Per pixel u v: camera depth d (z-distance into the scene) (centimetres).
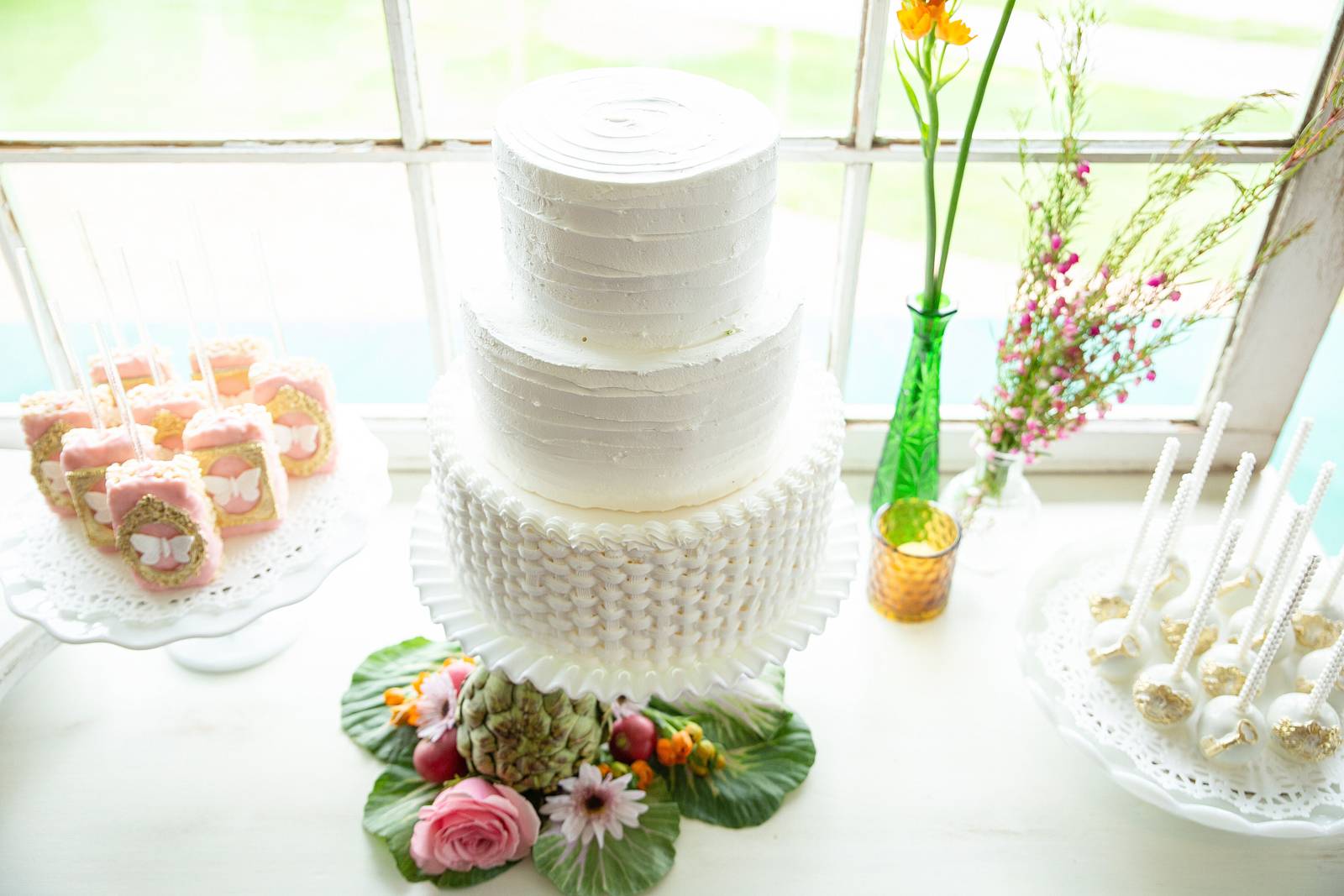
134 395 108
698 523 80
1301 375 132
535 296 79
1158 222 107
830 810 105
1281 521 131
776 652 89
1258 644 105
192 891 97
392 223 274
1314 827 92
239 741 111
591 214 71
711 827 104
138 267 241
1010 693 117
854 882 99
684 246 74
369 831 102
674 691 85
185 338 225
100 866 99
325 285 251
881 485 127
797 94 150
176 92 195
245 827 103
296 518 108
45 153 117
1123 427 140
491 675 99
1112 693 105
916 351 113
